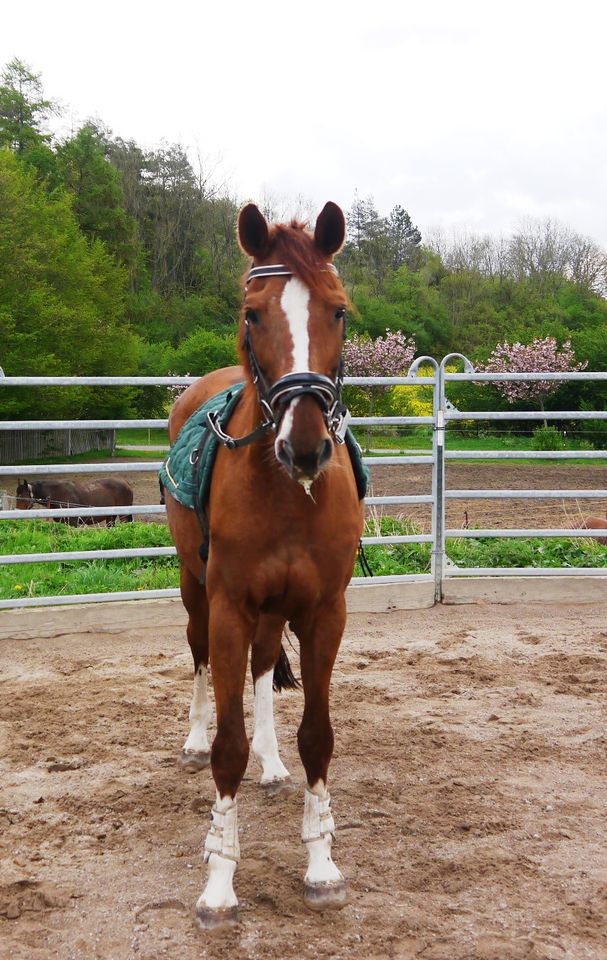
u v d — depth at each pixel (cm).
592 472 1933
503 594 687
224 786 276
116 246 4691
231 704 274
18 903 279
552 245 5997
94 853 312
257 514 267
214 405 369
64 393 2698
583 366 3397
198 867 302
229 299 5556
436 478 677
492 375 675
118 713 455
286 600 279
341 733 425
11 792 362
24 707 463
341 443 287
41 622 605
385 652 562
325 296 249
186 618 635
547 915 269
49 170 4441
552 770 383
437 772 380
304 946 254
